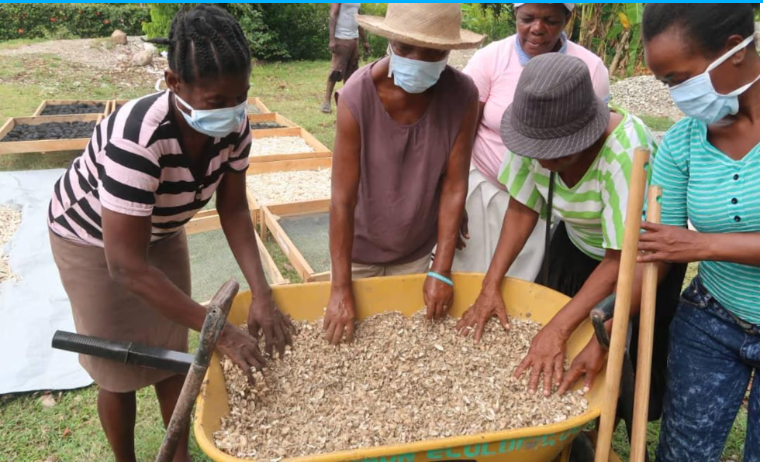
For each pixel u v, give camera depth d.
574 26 10.66
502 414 2.12
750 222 1.71
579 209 2.30
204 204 2.13
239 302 2.36
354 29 8.34
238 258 2.33
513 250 2.54
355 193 2.37
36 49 11.07
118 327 2.13
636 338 2.41
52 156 6.52
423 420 2.10
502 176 2.48
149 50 11.08
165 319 2.22
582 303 2.21
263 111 8.12
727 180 1.73
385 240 2.57
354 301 2.47
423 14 2.00
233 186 2.22
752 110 1.65
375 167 2.38
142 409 3.05
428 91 2.32
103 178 1.77
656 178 1.96
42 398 3.11
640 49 10.32
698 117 1.67
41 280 4.07
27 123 6.83
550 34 2.59
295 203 4.86
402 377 2.31
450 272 2.52
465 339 2.50
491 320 2.53
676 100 1.66
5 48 11.11
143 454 2.77
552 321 2.26
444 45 1.98
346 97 2.25
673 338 2.11
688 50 1.55
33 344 3.44
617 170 2.07
